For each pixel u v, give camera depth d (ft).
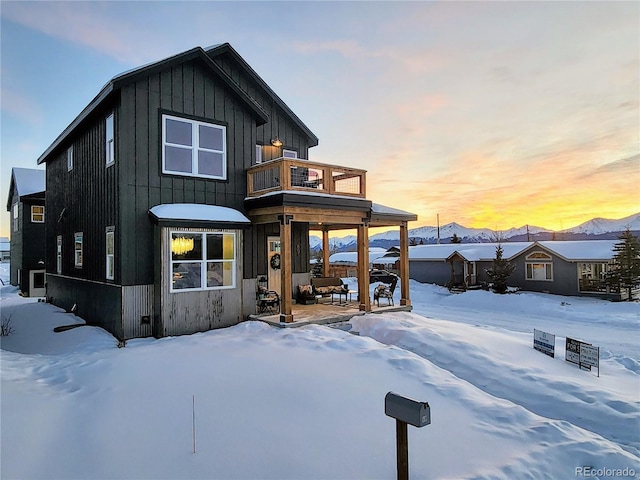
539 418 13.64
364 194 32.32
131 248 26.37
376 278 78.69
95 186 31.65
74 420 12.30
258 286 32.99
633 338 33.09
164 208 26.94
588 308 48.01
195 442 11.02
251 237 32.78
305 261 38.86
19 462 9.75
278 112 39.29
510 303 50.85
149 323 26.84
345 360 18.83
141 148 27.14
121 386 15.38
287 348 21.01
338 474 9.67
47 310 38.60
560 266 61.31
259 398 14.23
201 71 30.42
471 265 72.02
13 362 20.17
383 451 10.78
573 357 22.43
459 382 16.85
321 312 31.50
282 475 9.57
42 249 64.59
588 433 13.23
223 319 28.84
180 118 29.04
